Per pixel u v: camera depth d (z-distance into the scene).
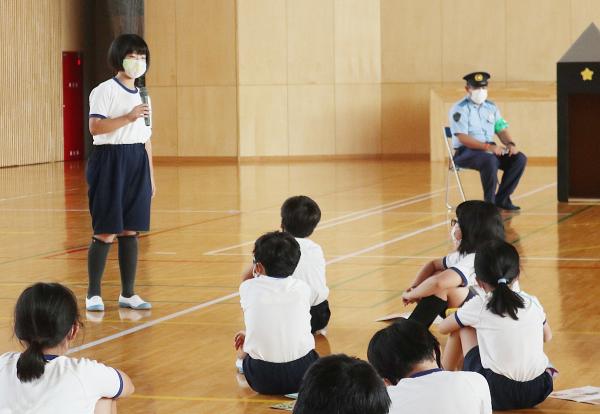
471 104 16.19
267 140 28.33
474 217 7.15
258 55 28.16
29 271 11.36
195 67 28.27
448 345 6.62
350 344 7.93
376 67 28.30
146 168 9.27
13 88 26.50
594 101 17.25
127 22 27.98
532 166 24.89
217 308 9.38
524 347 6.09
